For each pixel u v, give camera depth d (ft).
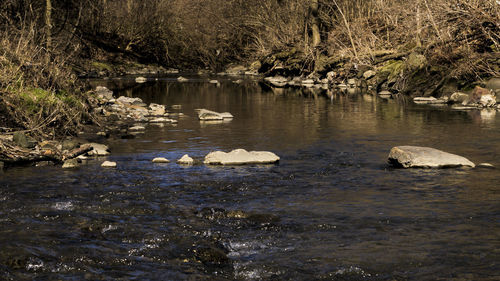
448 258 19.10
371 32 108.47
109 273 18.01
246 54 168.04
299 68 128.57
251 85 108.37
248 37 167.43
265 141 42.24
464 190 27.58
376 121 52.95
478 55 73.31
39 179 29.78
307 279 17.61
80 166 33.22
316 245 20.42
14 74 43.39
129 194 26.99
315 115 58.29
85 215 23.66
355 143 41.19
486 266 18.38
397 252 19.69
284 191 27.73
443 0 81.00
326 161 34.83
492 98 64.95
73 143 37.17
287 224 22.70
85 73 128.36
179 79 124.67
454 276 17.67
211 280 17.56
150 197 26.53
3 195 26.48
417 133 45.39
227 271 18.22
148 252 19.74
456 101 70.69
